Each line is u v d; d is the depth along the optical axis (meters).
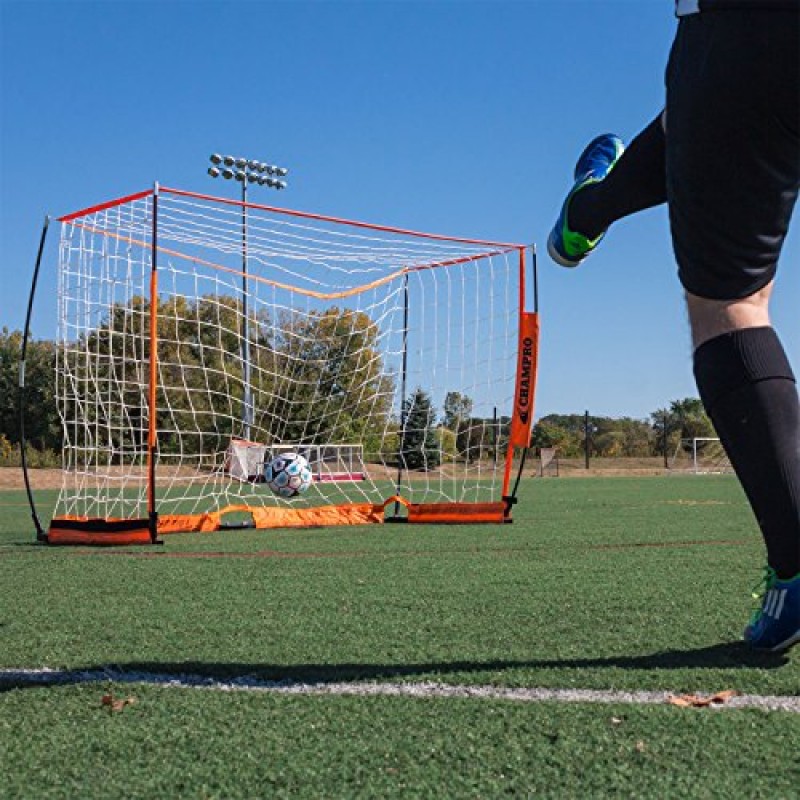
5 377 37.12
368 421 11.47
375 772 1.69
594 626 3.09
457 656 2.64
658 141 2.48
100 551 5.96
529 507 10.36
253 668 2.54
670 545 5.91
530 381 8.20
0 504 12.11
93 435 8.70
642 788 1.58
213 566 5.04
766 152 2.01
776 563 2.34
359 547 6.07
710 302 2.25
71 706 2.19
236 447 11.28
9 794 1.62
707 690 2.21
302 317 10.31
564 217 2.95
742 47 1.94
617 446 36.44
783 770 1.65
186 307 10.22
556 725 1.94
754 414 2.18
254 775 1.69
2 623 3.32
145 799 1.59
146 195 6.76
